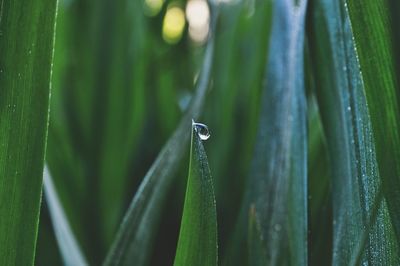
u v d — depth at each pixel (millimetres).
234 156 549
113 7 604
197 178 248
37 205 262
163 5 665
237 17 627
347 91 288
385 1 246
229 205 521
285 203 328
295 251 300
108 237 521
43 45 260
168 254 503
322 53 306
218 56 601
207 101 587
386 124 245
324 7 311
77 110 574
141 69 609
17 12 260
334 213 291
